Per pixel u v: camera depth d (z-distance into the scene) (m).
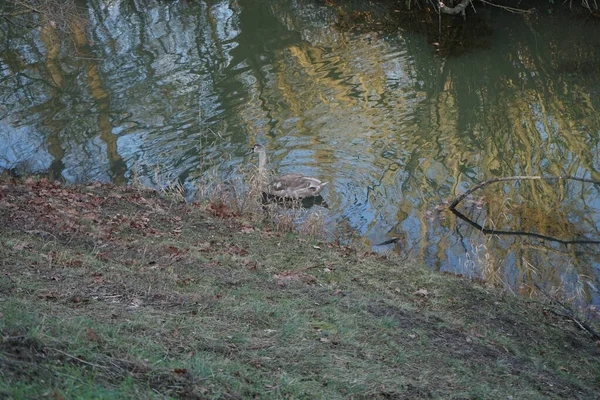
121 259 10.29
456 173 17.16
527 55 24.72
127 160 17.47
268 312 8.90
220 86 22.05
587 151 18.12
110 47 25.64
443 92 21.75
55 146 18.19
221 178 16.48
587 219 15.28
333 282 10.94
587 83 22.39
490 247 14.23
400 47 25.34
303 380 7.35
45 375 6.04
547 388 8.65
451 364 8.63
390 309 10.09
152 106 20.59
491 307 11.06
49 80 22.58
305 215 15.12
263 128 19.23
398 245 14.21
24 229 10.79
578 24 27.36
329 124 19.62
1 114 20.12
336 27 27.48
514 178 14.92
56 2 19.25
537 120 19.94
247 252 11.87
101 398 5.72
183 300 8.82
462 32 26.80
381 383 7.62
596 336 10.64
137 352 6.96
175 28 27.70
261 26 27.70
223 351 7.59
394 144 18.50
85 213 12.54
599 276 13.29
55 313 7.55
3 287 8.12
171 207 14.16
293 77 22.83
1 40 25.95
